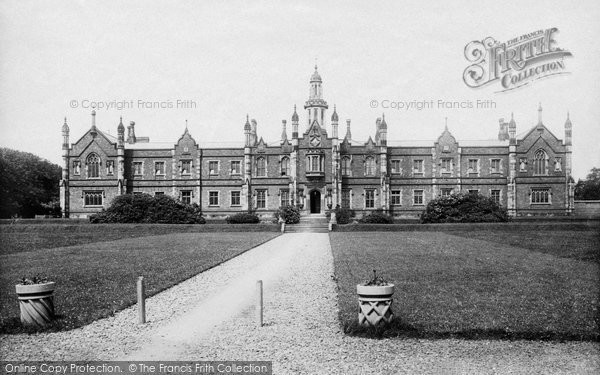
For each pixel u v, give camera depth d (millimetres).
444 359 14703
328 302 21781
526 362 14508
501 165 85812
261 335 17016
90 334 17281
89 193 87500
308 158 84812
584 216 79000
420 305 19969
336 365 14250
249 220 76875
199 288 25016
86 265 31438
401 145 89938
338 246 43031
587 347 15719
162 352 15469
